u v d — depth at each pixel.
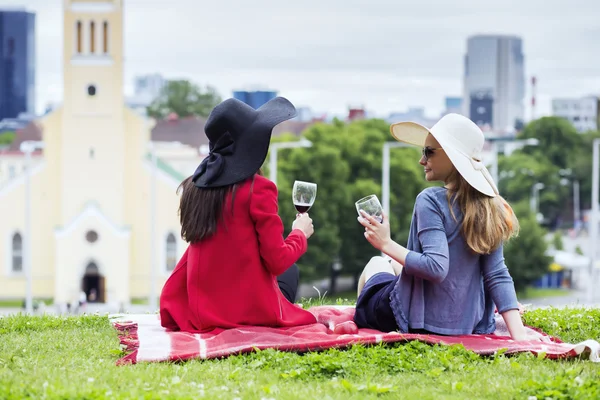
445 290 8.87
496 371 7.95
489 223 8.69
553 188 137.75
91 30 86.12
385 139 80.31
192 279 9.13
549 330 10.18
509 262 81.25
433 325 8.90
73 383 7.19
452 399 7.20
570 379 7.46
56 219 87.88
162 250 87.62
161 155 116.50
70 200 86.12
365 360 8.14
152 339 8.85
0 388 6.93
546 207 138.00
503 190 131.62
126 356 8.33
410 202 76.81
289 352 8.37
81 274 84.75
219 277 9.05
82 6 85.25
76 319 10.77
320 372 7.92
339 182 74.38
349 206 74.81
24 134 127.19
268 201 9.00
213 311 9.06
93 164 86.19
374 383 7.57
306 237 9.30
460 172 8.66
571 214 150.25
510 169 133.38
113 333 9.81
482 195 8.80
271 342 8.54
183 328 9.27
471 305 8.95
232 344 8.55
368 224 8.77
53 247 87.75
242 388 7.44
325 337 8.67
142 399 6.78
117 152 86.25
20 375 7.63
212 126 9.06
